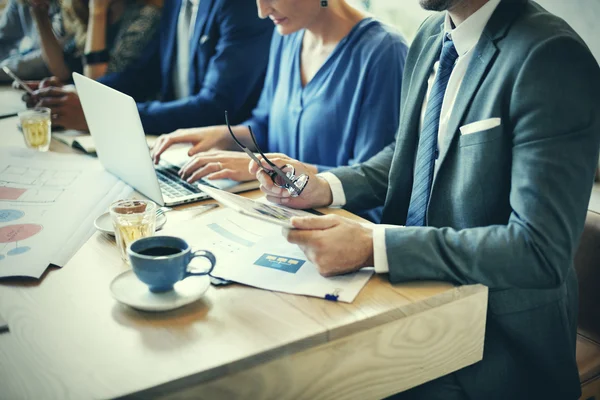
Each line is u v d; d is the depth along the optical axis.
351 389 0.95
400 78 1.81
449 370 1.05
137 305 0.93
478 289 1.03
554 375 1.22
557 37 1.06
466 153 1.16
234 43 2.37
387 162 1.52
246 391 0.85
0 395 0.76
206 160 1.55
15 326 0.91
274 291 1.00
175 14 2.65
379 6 2.17
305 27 1.94
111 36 2.73
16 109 2.33
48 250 1.15
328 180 1.43
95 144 1.62
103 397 0.75
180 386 0.79
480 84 1.15
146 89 2.76
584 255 1.36
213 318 0.93
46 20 2.82
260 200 1.39
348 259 1.03
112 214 1.13
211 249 1.15
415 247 1.02
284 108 2.10
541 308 1.17
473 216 1.17
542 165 1.04
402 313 0.95
